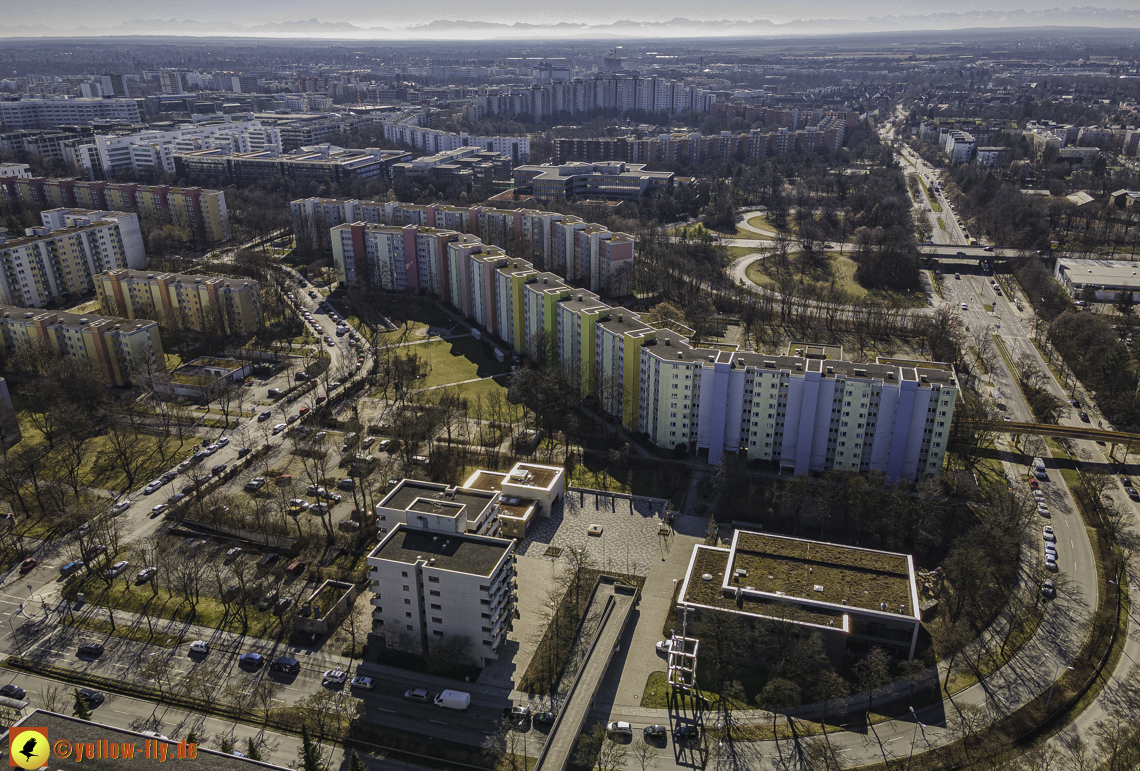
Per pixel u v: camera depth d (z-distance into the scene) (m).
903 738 189.25
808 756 184.62
